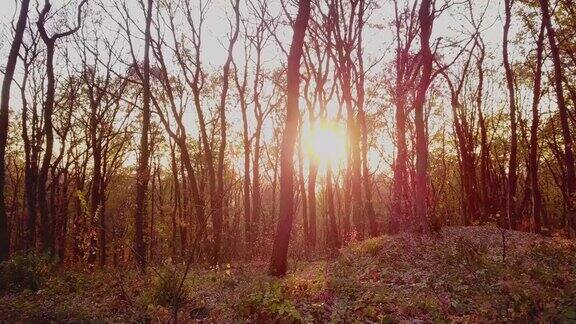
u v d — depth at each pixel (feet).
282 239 41.65
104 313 27.91
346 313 24.80
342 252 53.93
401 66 78.59
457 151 115.14
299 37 42.83
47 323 26.63
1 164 44.32
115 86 97.66
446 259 39.11
